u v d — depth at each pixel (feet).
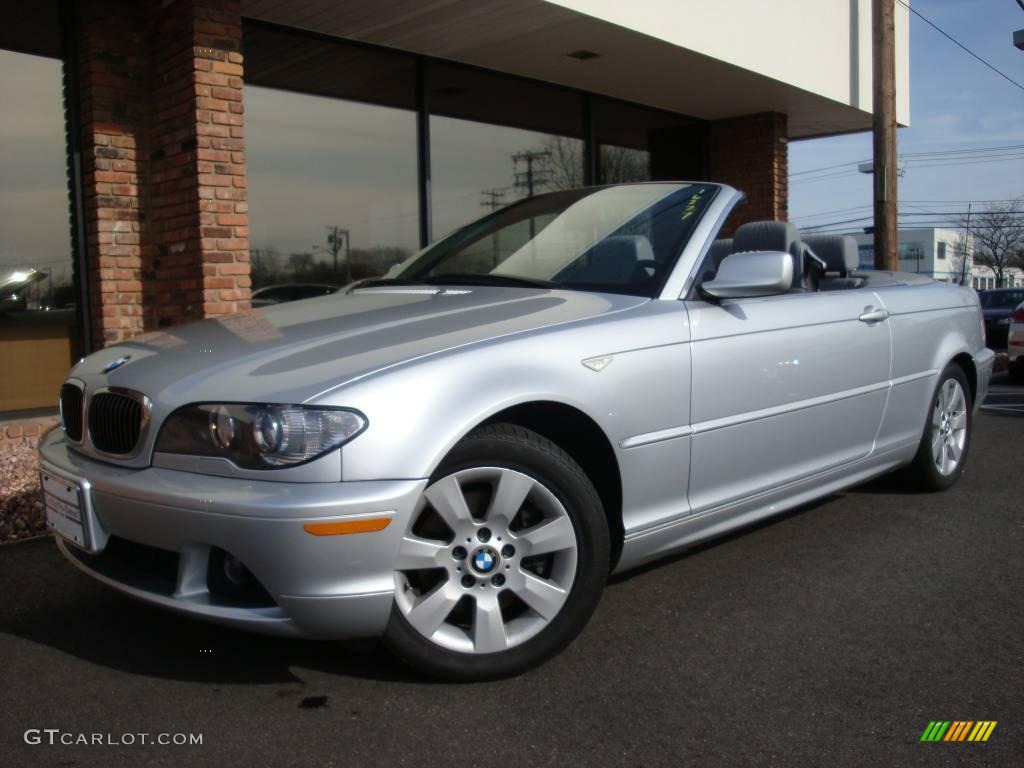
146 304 21.72
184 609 8.21
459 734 8.00
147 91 21.33
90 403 9.33
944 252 192.24
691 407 10.44
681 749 7.79
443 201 28.45
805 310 12.31
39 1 20.63
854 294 13.55
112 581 8.94
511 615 9.39
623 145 34.60
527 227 12.98
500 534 8.88
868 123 38.75
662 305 10.57
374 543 7.88
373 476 7.87
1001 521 14.80
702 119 37.58
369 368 8.29
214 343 9.57
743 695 8.76
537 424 9.56
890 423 14.25
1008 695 8.79
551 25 24.41
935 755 7.72
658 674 9.19
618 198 12.90
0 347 20.51
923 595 11.45
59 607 11.06
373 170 26.58
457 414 8.32
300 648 9.76
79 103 21.07
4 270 20.58
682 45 26.58
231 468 7.94
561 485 9.05
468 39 25.72
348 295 12.00
